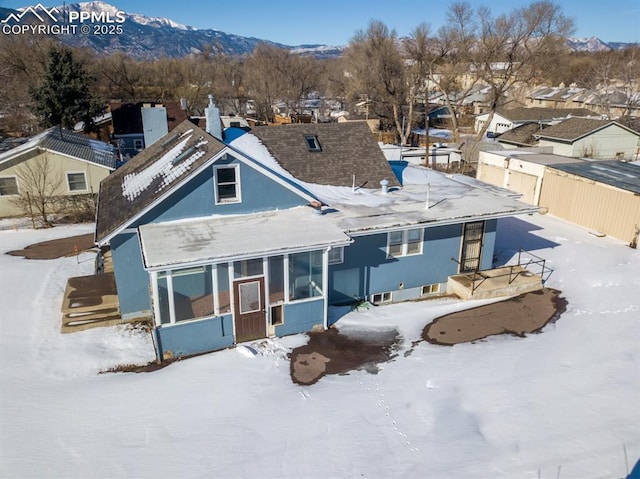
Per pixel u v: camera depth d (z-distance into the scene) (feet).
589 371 35.47
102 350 41.04
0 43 185.47
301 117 189.16
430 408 31.60
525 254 63.26
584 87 250.37
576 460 25.86
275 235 42.16
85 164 86.99
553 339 41.57
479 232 53.11
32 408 32.45
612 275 55.47
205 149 46.26
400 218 48.24
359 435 29.12
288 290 42.06
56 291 53.06
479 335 42.78
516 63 179.52
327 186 56.59
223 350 41.04
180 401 33.27
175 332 39.37
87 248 67.62
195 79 276.00
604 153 122.01
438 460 26.61
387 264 49.80
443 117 230.68
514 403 31.73
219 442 28.81
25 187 83.97
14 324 45.21
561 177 79.61
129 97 248.52
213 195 45.21
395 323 45.44
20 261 62.39
